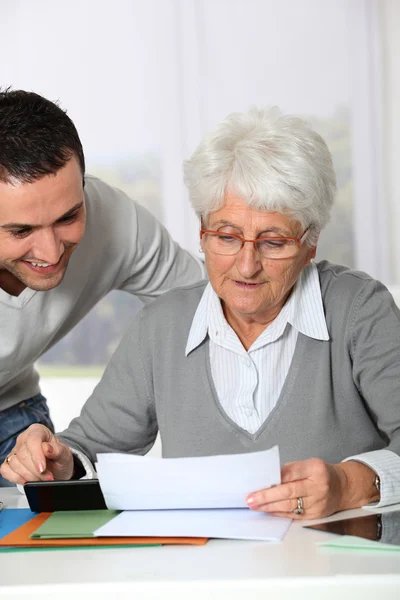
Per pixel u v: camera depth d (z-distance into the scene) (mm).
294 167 1248
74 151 1349
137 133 4723
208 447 1418
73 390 2684
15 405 1904
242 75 4648
